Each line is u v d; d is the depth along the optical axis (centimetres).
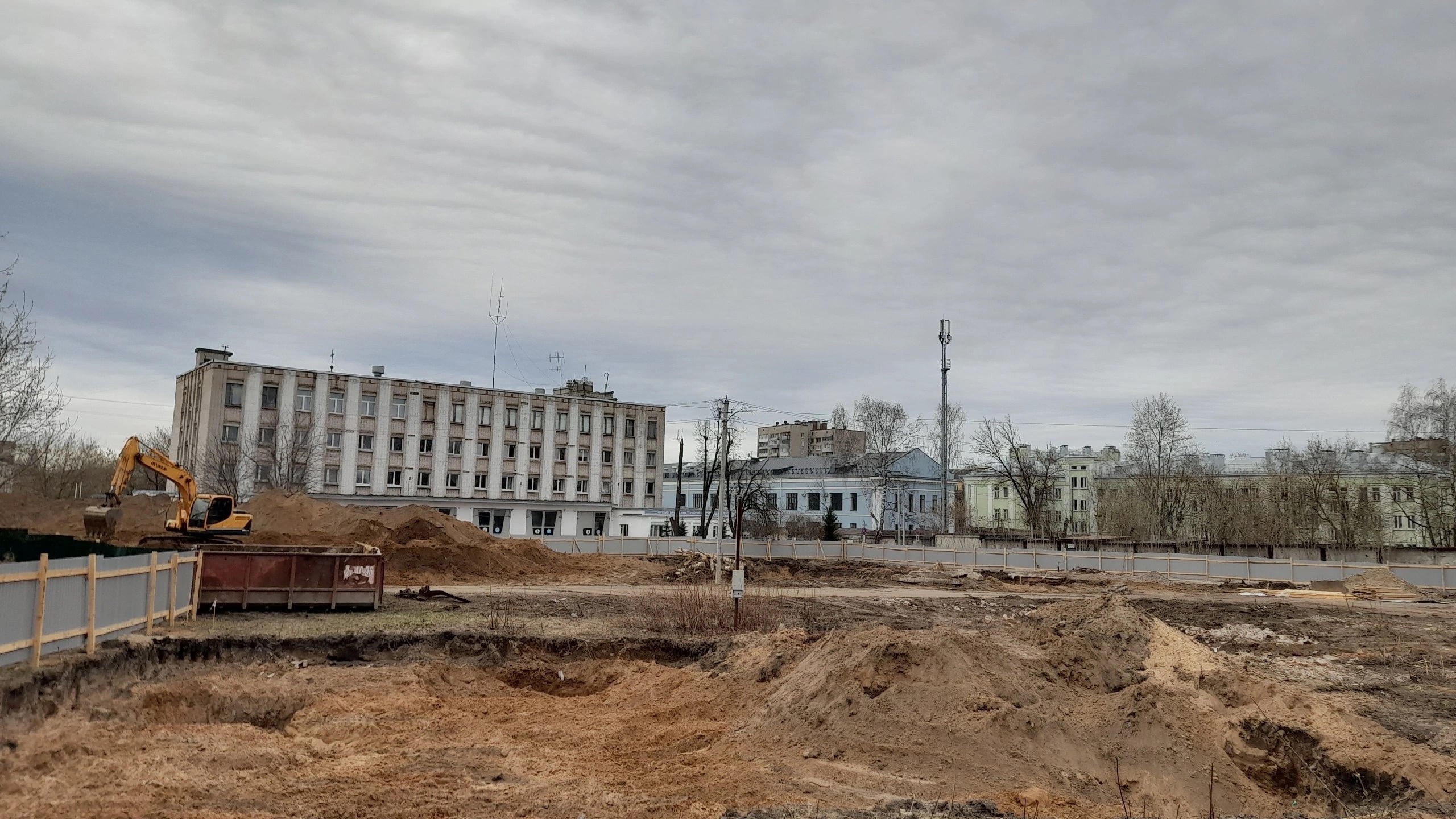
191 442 6531
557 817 909
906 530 7956
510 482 7181
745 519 8625
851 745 1158
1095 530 9300
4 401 2906
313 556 2309
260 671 1642
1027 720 1189
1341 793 1173
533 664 1831
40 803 881
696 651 1941
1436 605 3572
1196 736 1230
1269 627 2838
